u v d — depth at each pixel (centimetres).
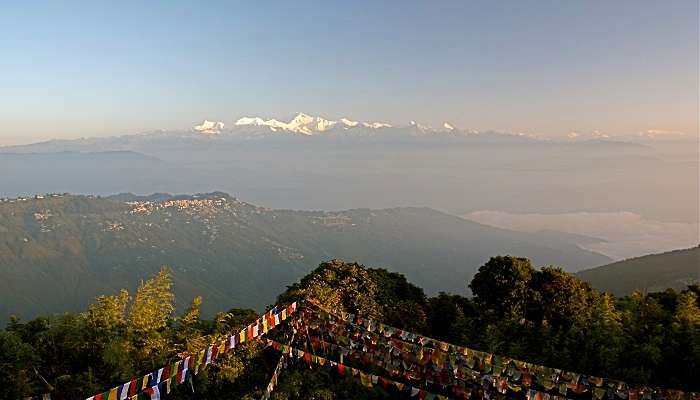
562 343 1897
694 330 1834
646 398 1397
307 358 1684
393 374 1650
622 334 1877
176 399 1524
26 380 1395
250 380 1666
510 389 1504
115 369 1468
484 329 2120
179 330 1734
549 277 2322
